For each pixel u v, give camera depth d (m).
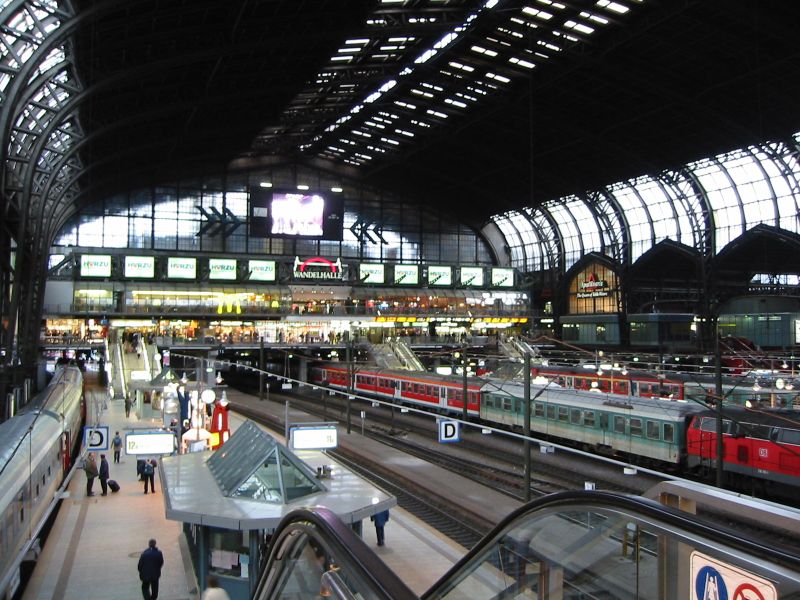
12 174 46.94
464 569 7.73
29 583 17.89
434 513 26.72
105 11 35.97
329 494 17.41
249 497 16.94
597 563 7.84
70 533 22.52
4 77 37.56
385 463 35.91
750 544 4.79
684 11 45.53
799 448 27.09
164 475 19.42
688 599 5.59
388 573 4.55
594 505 6.16
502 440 45.56
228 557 16.19
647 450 34.69
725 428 30.45
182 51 47.56
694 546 5.20
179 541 21.55
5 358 42.41
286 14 46.47
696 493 9.69
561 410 41.25
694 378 45.34
